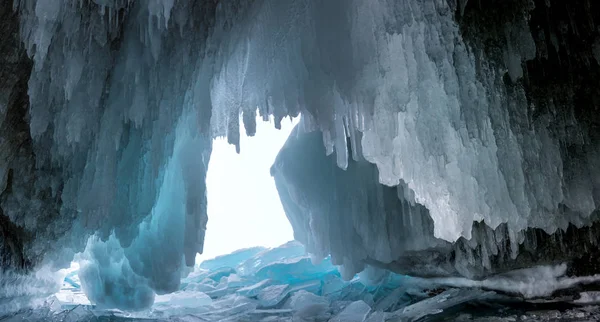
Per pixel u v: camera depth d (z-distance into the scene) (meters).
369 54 4.08
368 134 4.43
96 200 4.63
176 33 4.61
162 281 5.86
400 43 4.06
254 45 4.61
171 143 5.16
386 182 4.52
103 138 4.64
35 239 5.34
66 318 6.06
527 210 4.30
